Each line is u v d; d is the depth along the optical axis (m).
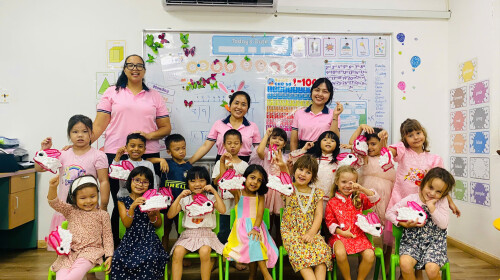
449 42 2.89
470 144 2.63
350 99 2.84
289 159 2.30
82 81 2.74
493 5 2.42
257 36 2.79
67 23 2.72
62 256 1.76
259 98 2.80
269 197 2.32
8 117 2.72
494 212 2.39
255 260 1.84
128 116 2.27
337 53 2.83
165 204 1.84
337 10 2.81
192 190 1.98
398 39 2.88
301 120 2.53
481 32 2.52
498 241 2.36
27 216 2.60
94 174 2.11
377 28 2.87
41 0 2.71
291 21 2.82
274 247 1.96
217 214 2.04
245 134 2.42
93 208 1.89
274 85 2.80
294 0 2.81
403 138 2.19
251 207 1.99
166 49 2.75
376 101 2.85
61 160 2.07
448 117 2.90
